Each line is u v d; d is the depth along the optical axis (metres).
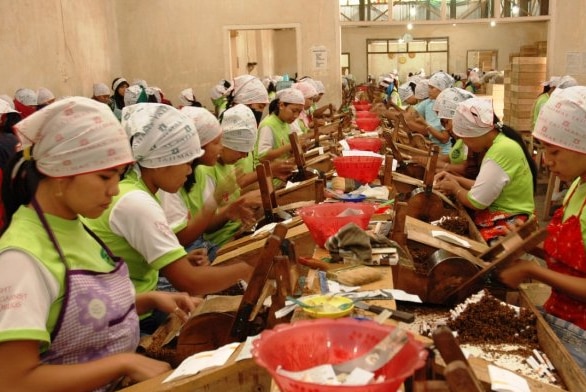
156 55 9.96
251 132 3.19
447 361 0.95
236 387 1.32
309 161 4.30
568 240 2.03
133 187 2.00
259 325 1.64
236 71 11.55
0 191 1.46
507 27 16.58
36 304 1.32
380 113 7.89
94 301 1.46
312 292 1.70
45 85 7.79
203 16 9.81
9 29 6.98
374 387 0.95
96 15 9.40
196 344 1.77
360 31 17.39
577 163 2.00
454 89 4.45
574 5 9.18
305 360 1.16
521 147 3.13
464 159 4.40
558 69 9.29
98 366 1.39
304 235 2.26
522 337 1.85
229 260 2.27
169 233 1.99
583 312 2.02
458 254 2.07
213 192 3.02
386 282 1.77
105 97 8.99
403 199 3.27
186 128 2.10
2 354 1.27
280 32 17.12
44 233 1.40
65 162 1.37
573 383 1.55
